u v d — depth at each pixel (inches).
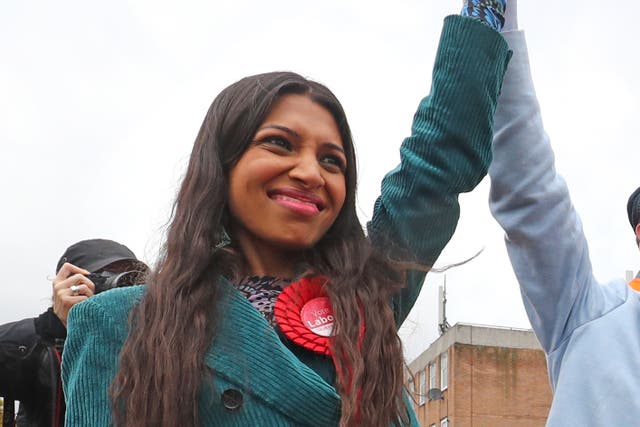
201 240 77.7
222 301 75.2
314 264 81.1
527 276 112.8
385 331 77.8
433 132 87.0
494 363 1358.3
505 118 111.0
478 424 1332.4
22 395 125.4
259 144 80.2
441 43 88.9
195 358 71.4
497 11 92.6
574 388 107.1
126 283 125.0
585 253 114.4
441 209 87.1
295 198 79.2
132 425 70.4
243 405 71.3
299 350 75.4
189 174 81.8
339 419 72.7
